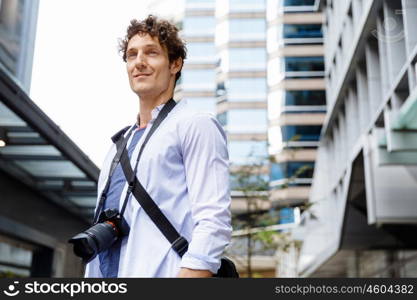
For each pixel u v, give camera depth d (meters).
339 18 17.77
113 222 1.46
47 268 10.21
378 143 11.84
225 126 41.84
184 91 43.56
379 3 11.51
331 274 23.81
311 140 39.69
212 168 1.47
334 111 19.34
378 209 12.51
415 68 9.00
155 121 1.58
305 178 37.44
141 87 1.63
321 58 41.81
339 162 19.47
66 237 11.06
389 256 19.30
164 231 1.42
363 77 14.93
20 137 7.11
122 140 1.66
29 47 7.36
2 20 7.23
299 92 41.22
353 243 17.69
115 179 1.54
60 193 9.61
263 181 13.63
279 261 24.38
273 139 40.56
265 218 13.59
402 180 12.69
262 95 42.41
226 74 43.16
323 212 21.11
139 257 1.40
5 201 8.38
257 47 43.53
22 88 6.26
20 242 9.48
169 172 1.48
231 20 44.25
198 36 44.88
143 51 1.65
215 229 1.37
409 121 10.23
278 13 43.34
